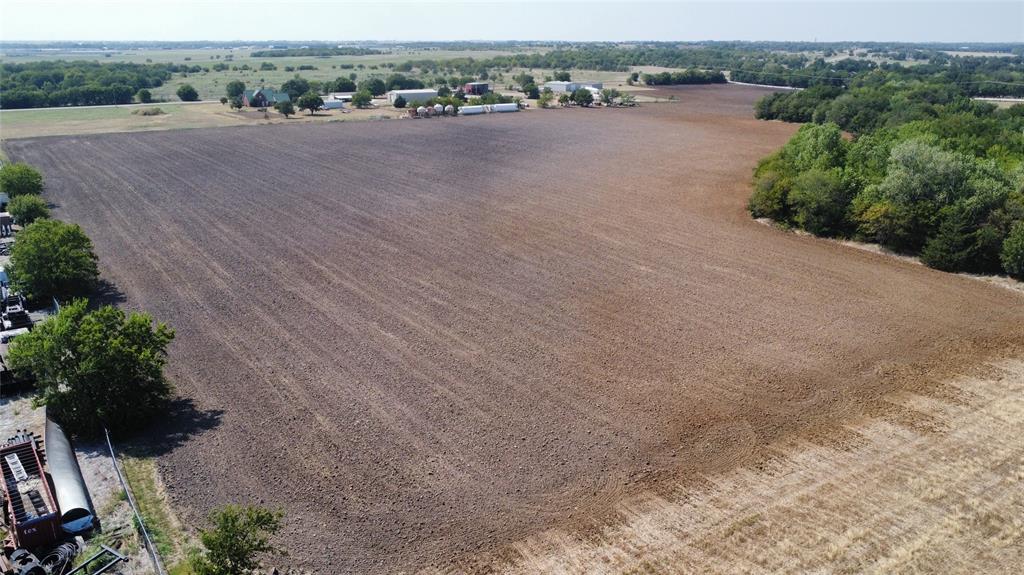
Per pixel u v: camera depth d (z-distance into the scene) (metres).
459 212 59.72
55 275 38.84
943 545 22.03
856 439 27.67
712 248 50.81
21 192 61.47
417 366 33.19
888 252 50.12
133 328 28.47
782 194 56.38
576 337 36.31
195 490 24.33
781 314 39.28
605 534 22.55
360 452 26.61
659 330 37.19
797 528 22.73
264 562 21.03
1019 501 24.03
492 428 28.28
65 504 22.14
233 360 33.53
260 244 50.84
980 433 28.03
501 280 44.25
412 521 23.06
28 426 28.17
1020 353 34.81
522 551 21.80
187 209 59.97
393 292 42.12
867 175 56.56
